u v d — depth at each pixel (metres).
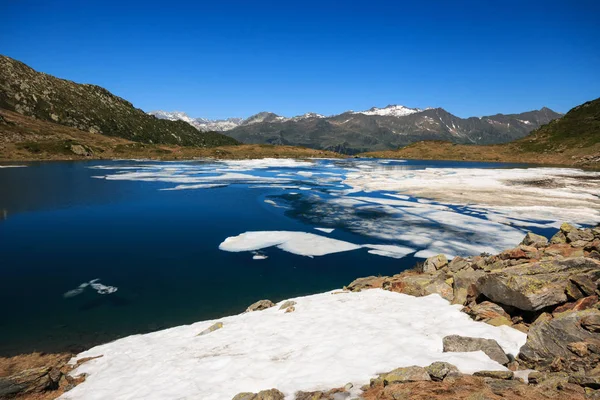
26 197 44.03
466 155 139.75
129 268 21.64
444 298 13.03
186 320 15.20
